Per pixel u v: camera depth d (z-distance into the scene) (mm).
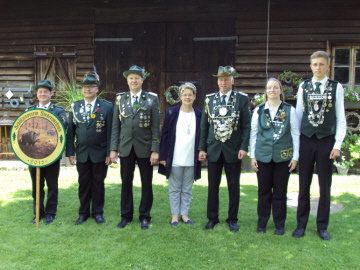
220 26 7598
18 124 3797
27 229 3762
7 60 8312
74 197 5020
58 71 8148
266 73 7387
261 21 7457
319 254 3178
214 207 3830
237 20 7523
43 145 3793
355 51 7281
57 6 8055
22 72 8273
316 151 3508
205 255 3150
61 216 4191
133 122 3750
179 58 7738
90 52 7988
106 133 3982
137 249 3273
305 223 3617
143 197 3873
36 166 3781
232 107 3672
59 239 3502
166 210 4449
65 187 5629
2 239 3504
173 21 7699
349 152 6918
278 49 7434
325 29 7266
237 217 4086
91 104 3939
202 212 4379
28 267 2932
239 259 3082
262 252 3215
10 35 8258
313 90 3486
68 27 8055
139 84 3791
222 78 3660
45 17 8117
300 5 7336
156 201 4852
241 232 3682
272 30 7441
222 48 7609
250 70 7527
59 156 3783
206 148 3854
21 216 4215
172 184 3936
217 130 3684
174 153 3887
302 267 2945
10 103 8266
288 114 3576
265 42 7461
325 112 3443
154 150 3760
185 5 7656
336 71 7371
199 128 3914
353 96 6801
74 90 7578
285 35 7402
